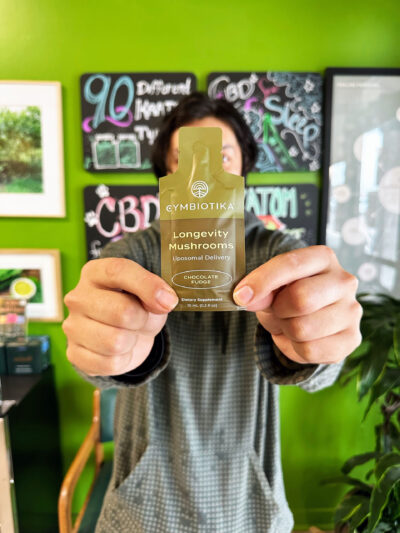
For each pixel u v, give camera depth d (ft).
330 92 2.39
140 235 1.34
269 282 0.75
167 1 2.34
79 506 2.82
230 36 2.38
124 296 0.79
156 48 2.38
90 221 2.50
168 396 1.23
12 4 2.32
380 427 2.34
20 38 2.36
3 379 2.37
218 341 1.24
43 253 2.55
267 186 2.48
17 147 2.44
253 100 2.40
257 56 2.40
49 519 2.49
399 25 2.39
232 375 1.22
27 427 2.17
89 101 2.38
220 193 0.83
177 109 1.57
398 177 2.51
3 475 1.96
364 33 2.40
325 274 0.80
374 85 2.41
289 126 2.44
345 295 0.80
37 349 2.43
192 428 1.19
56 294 2.60
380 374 1.81
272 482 1.24
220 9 2.35
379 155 2.49
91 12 2.34
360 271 2.60
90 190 2.47
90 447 2.19
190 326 1.25
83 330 0.81
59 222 2.56
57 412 2.70
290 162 2.47
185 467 1.16
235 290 0.77
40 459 2.36
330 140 2.45
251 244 1.30
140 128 2.41
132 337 0.81
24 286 2.59
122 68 2.40
